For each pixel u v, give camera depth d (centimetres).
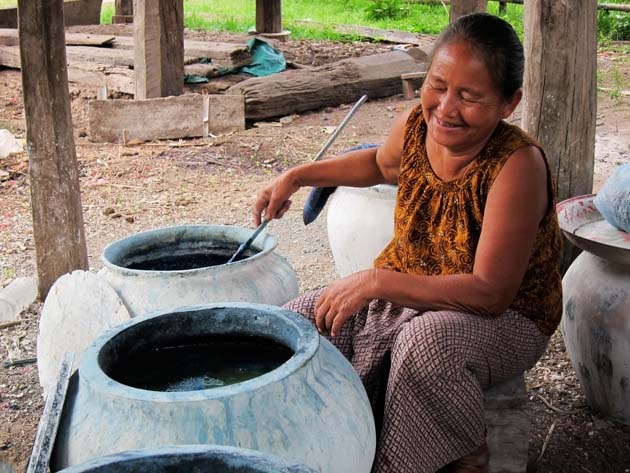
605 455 287
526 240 222
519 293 238
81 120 795
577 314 302
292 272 284
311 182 274
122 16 1169
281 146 719
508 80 214
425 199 240
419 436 220
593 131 359
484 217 225
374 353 239
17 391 340
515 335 232
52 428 181
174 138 745
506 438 253
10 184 623
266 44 911
